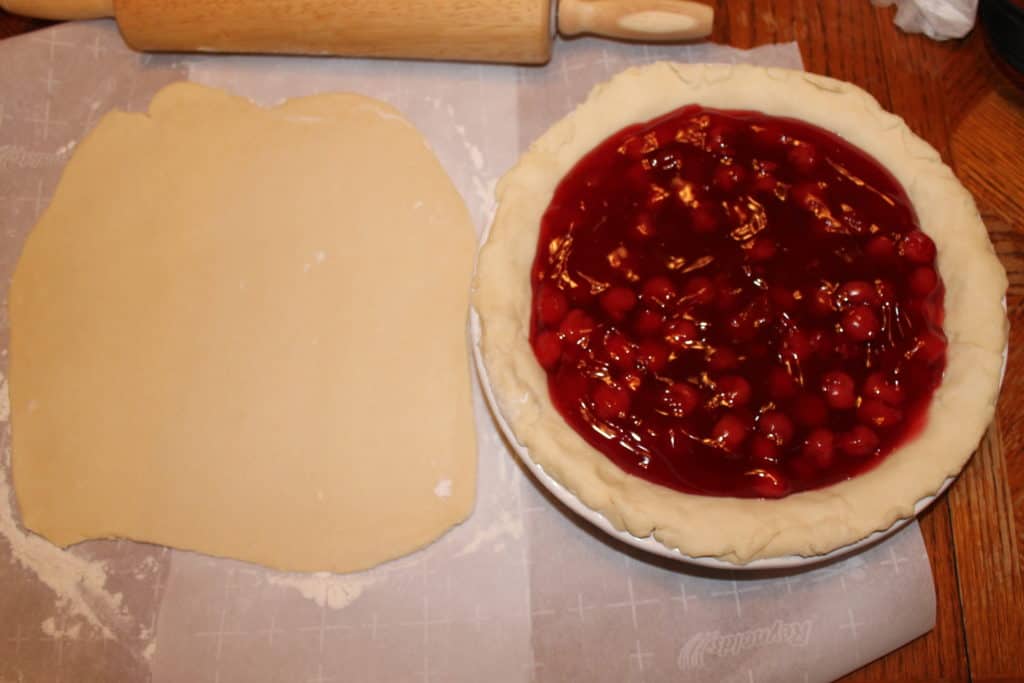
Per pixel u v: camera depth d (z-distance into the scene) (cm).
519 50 63
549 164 56
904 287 53
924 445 51
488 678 55
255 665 55
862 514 49
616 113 57
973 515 57
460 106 64
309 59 66
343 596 56
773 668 54
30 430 59
